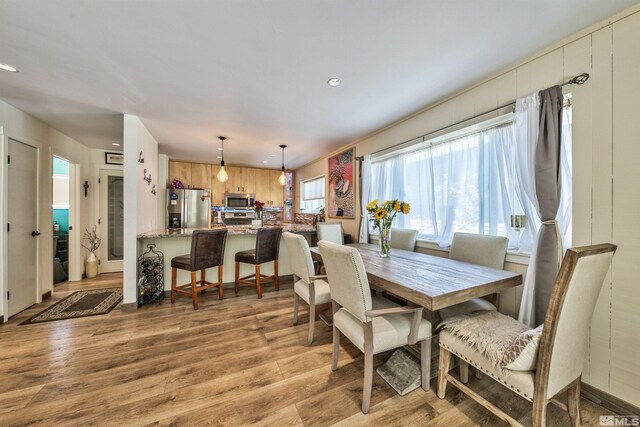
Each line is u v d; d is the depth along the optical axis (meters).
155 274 3.09
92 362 1.82
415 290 1.37
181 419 1.33
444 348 1.46
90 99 2.46
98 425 1.29
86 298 3.15
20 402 1.43
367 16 1.44
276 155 4.97
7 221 2.52
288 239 2.31
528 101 1.80
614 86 1.45
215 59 1.84
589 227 1.55
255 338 2.18
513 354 1.14
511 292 2.00
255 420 1.33
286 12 1.40
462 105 2.36
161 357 1.89
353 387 1.58
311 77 2.10
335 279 1.57
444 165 2.71
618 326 1.44
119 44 1.66
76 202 3.94
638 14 1.37
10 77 2.05
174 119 3.01
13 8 1.33
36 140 2.93
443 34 1.60
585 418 1.39
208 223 5.13
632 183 1.40
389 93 2.40
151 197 3.64
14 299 2.62
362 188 3.75
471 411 1.40
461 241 2.28
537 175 1.73
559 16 1.45
